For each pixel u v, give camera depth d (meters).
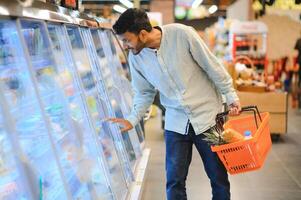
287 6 9.77
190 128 2.76
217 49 11.38
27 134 1.91
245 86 6.46
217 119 2.70
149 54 2.71
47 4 2.19
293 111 9.29
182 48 2.64
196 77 2.72
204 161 2.82
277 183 4.43
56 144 2.03
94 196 2.30
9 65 1.90
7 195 1.71
